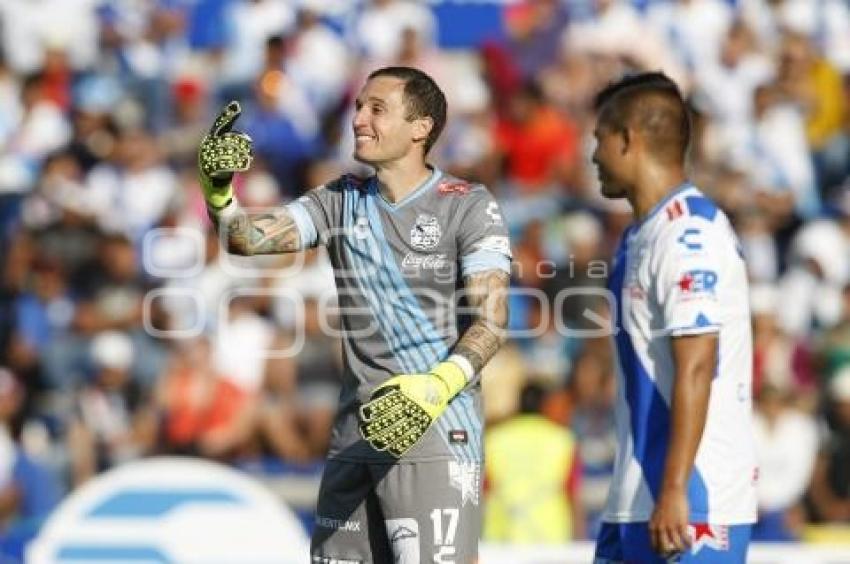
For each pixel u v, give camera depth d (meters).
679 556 19.73
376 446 18.62
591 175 49.00
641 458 20.03
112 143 50.19
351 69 54.75
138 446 39.84
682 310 19.53
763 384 39.78
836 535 37.84
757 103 55.00
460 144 50.66
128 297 43.00
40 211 47.22
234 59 56.38
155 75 54.53
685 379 19.38
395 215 20.00
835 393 40.31
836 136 56.12
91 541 32.62
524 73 55.56
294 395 40.22
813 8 60.31
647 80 20.83
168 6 58.25
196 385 40.06
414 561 19.95
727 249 19.91
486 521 34.72
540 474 34.59
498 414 35.22
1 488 39.03
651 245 20.06
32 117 52.59
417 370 19.89
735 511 19.78
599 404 39.31
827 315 47.59
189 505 32.81
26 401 41.50
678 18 58.41
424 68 53.69
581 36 56.44
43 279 44.78
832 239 49.88
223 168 18.78
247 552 32.78
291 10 58.16
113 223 48.59
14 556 33.41
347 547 20.47
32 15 57.09
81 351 42.34
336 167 49.78
